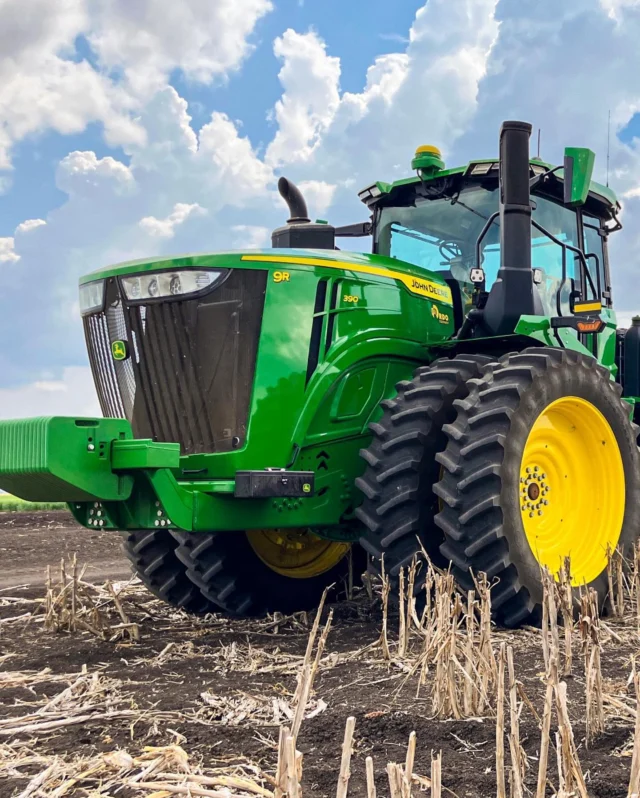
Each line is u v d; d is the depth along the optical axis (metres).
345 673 3.26
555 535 4.51
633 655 3.31
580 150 4.54
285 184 5.08
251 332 4.21
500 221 4.69
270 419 4.19
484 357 4.54
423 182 5.38
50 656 3.77
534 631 3.98
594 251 5.98
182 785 2.05
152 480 3.78
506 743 2.46
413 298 4.86
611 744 2.45
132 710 2.86
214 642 4.09
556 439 4.56
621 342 6.34
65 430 3.62
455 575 4.03
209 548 4.84
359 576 5.44
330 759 2.37
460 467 4.02
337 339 4.44
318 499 4.43
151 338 4.38
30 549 9.16
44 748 2.52
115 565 7.97
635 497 4.81
